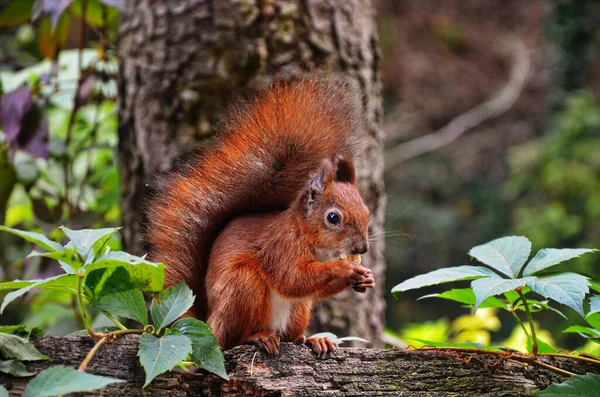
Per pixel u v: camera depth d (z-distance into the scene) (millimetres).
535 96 9633
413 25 9828
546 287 3162
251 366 3189
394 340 3557
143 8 3482
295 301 3289
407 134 9336
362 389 3191
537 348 3227
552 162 7836
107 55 3650
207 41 3461
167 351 3131
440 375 3203
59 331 3615
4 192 3568
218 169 3311
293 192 3324
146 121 3475
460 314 8508
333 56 3490
